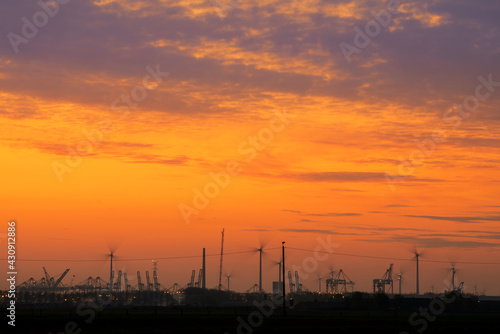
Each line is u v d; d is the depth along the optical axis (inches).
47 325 5255.9
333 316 7180.1
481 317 7440.9
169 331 4677.7
